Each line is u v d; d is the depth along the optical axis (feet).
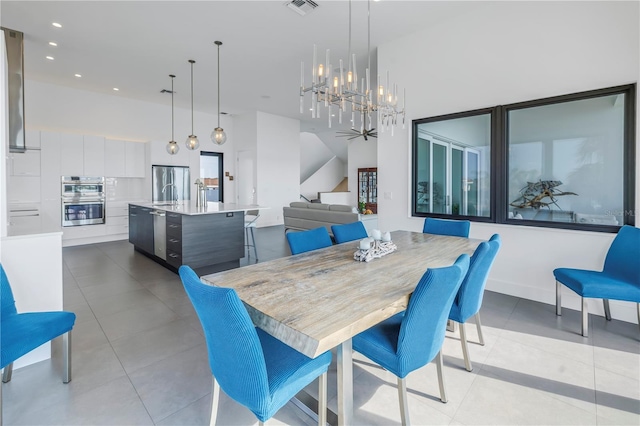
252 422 5.24
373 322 4.09
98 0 11.07
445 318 5.03
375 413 5.43
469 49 11.75
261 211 27.55
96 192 20.43
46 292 7.08
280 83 19.92
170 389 6.02
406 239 9.19
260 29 13.14
